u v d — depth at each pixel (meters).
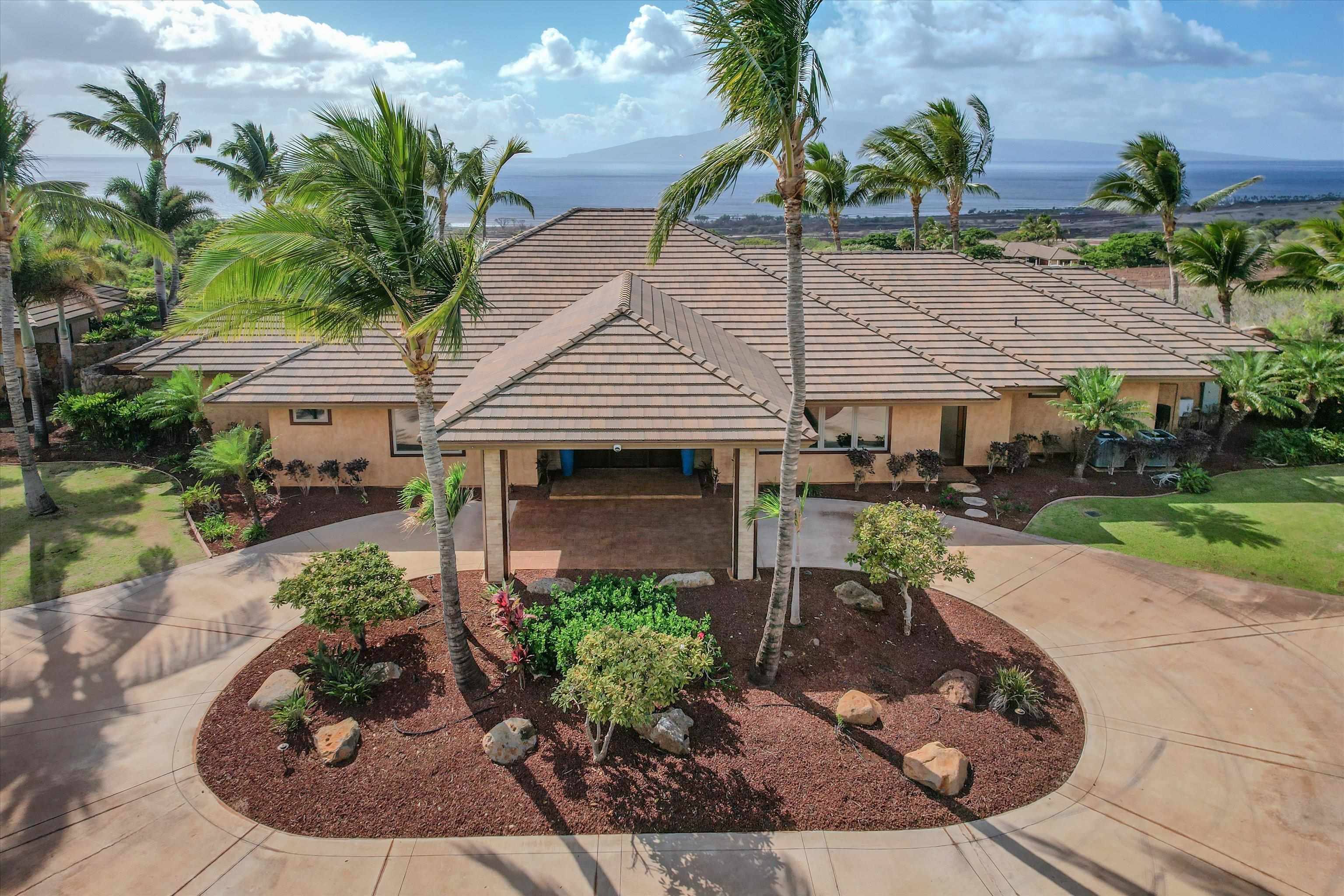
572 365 14.74
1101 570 15.37
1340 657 12.31
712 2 9.12
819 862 8.46
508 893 8.07
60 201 17.30
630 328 15.74
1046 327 23.30
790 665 11.97
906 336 22.00
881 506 13.33
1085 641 12.81
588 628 11.41
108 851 8.57
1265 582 14.88
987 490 19.86
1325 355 22.86
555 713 10.80
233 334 10.57
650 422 13.68
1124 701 11.26
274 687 11.23
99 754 10.09
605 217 25.23
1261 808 9.23
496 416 13.73
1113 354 22.14
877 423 20.23
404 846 8.67
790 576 11.02
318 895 8.04
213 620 13.51
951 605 14.00
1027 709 10.80
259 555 16.27
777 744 10.21
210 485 20.28
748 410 13.99
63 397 24.91
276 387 18.59
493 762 9.88
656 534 17.02
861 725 10.55
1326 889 8.12
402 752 10.09
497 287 22.22
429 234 10.39
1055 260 77.00
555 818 9.05
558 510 18.39
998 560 15.87
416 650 12.36
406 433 19.94
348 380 18.83
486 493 14.35
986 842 8.74
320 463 20.00
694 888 8.13
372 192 9.80
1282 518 17.80
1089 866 8.42
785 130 9.34
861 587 13.92
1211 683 11.66
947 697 11.20
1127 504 18.89
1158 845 8.70
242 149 44.38
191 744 10.31
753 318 21.70
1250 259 29.23
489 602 13.89
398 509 18.77
